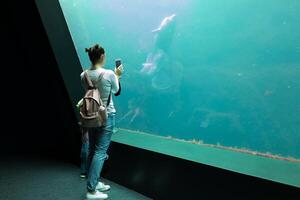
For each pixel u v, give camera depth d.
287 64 3.53
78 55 4.81
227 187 2.58
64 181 3.90
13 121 6.28
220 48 4.36
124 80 5.86
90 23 5.34
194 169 2.85
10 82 6.09
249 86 3.96
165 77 5.18
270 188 2.29
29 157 4.95
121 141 3.77
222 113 4.27
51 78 4.63
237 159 2.93
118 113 5.51
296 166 2.64
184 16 4.80
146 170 3.38
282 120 3.57
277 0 3.52
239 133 3.99
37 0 3.94
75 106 4.44
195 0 4.58
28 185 3.75
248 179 2.43
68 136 4.84
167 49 5.14
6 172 4.22
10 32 5.29
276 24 3.60
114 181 3.86
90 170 3.18
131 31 5.74
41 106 5.73
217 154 3.14
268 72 3.72
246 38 3.99
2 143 5.71
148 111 5.37
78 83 4.51
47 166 4.50
